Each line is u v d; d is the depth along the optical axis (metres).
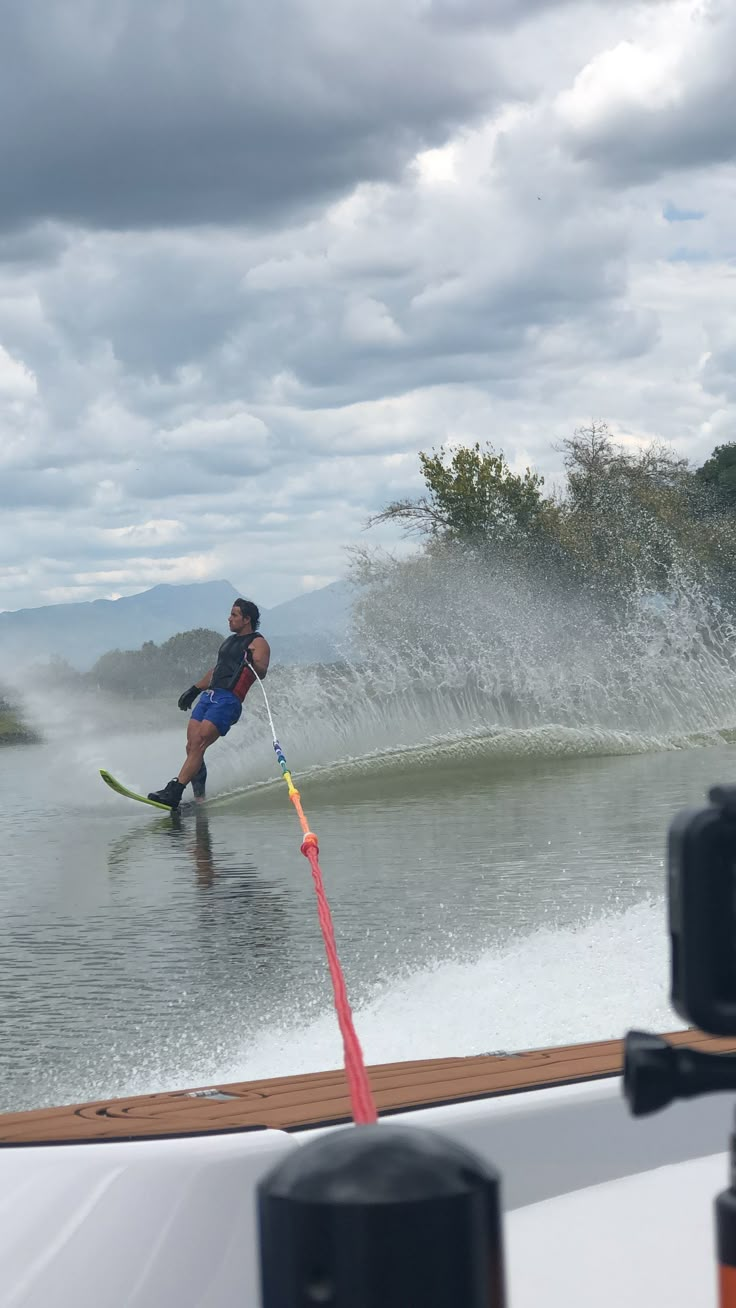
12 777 20.16
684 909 0.56
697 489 47.91
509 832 11.14
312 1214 0.52
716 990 0.55
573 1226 1.99
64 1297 1.60
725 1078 0.60
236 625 15.03
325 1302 0.51
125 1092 4.82
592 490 43.59
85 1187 1.79
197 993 6.21
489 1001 5.75
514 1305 1.72
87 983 6.50
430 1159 0.53
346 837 11.52
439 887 8.59
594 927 7.00
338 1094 2.38
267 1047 5.33
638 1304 1.70
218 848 11.30
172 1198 1.78
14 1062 5.22
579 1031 5.34
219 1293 1.72
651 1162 2.24
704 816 0.56
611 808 12.45
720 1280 0.61
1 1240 1.68
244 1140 1.95
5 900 9.01
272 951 7.02
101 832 12.95
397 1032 5.49
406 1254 0.51
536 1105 2.20
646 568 41.72
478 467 41.69
